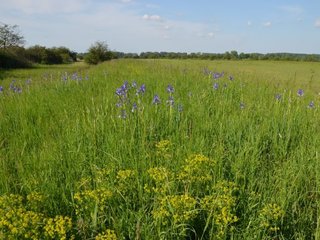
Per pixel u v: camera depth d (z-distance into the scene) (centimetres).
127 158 423
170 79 1178
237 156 446
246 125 573
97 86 1144
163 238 298
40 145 523
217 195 332
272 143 528
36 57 7419
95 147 457
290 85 1002
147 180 383
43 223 290
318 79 1558
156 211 312
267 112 661
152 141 493
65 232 291
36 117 701
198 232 326
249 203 346
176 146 468
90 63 7438
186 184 360
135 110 597
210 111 675
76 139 501
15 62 5244
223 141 499
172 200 308
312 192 395
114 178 383
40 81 1266
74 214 344
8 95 977
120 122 550
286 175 398
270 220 331
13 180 396
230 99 774
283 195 358
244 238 310
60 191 368
